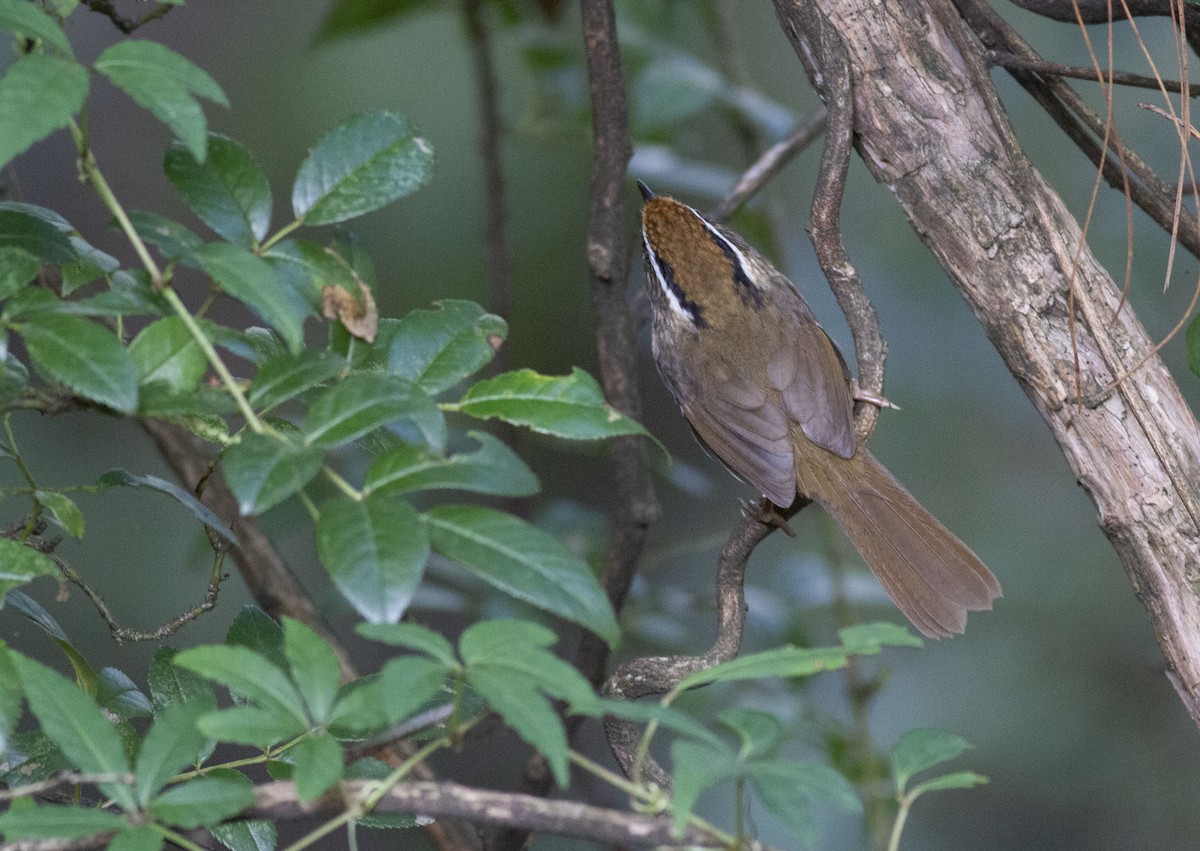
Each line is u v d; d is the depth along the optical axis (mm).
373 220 13180
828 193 6191
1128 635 12461
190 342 4102
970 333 12969
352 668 8023
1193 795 11836
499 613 9695
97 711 3688
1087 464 5668
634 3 10703
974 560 7594
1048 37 11539
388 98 13258
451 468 3867
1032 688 12258
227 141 4578
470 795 3725
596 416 4273
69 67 3592
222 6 13773
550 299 13672
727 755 3510
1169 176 10773
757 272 8797
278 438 3818
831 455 8039
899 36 5863
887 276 12844
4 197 7148
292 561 12719
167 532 11922
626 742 5574
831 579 10758
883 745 11781
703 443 8594
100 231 13289
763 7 14133
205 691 5211
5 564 4402
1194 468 5621
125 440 12133
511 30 11047
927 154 5859
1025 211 5770
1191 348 5828
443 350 4652
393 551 3615
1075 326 5680
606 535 10312
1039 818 12047
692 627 13234
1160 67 11086
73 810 3477
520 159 13375
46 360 3795
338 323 4699
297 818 3879
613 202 7359
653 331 8938
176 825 3488
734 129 10859
